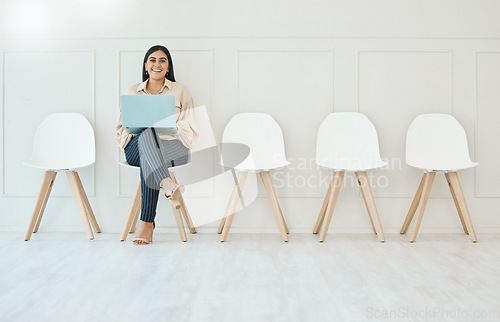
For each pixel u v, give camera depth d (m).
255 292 1.57
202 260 1.99
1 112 2.66
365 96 2.65
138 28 2.66
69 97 2.67
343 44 2.64
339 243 2.35
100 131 2.66
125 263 1.93
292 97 2.65
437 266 1.90
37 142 2.56
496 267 1.88
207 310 1.40
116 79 2.66
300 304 1.45
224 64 2.65
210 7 2.65
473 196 2.64
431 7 2.64
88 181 2.66
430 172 2.38
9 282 1.67
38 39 2.66
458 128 2.57
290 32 2.65
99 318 1.33
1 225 2.66
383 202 2.65
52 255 2.08
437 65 2.64
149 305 1.44
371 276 1.75
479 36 2.64
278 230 2.63
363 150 2.55
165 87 2.50
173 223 2.64
